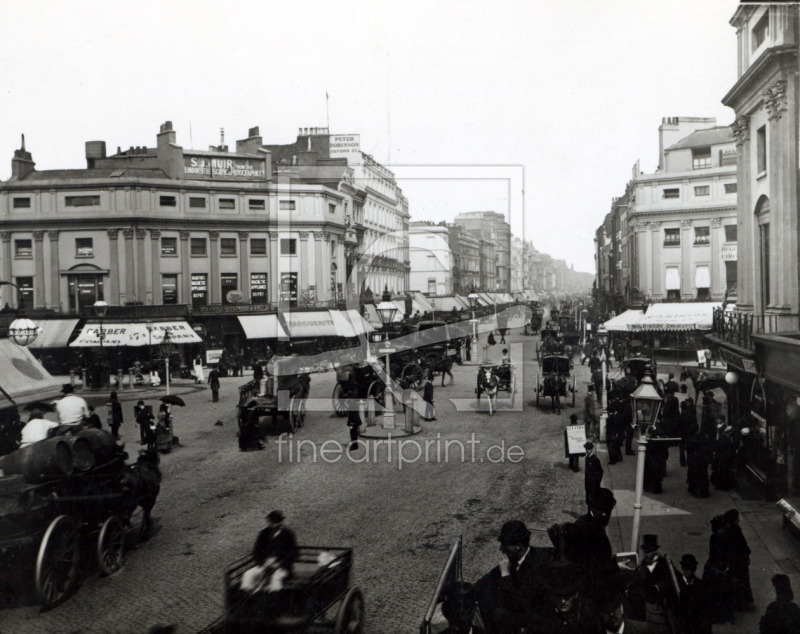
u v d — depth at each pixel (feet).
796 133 62.49
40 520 32.83
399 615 31.99
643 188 190.29
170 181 152.87
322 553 31.01
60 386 67.67
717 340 71.36
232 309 154.10
